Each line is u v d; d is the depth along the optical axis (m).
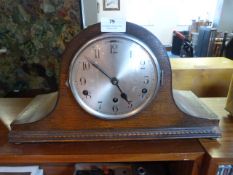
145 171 0.74
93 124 0.59
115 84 0.55
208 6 4.46
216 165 0.54
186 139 0.61
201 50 2.47
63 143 0.60
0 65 1.02
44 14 0.98
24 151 0.56
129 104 0.58
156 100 0.58
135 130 0.60
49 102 0.69
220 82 1.08
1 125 0.67
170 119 0.60
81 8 1.02
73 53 0.53
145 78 0.56
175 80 1.07
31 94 1.05
